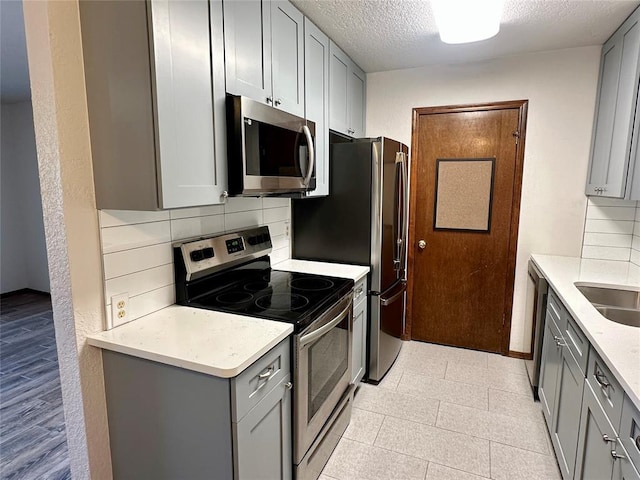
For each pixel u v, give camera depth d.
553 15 2.26
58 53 1.28
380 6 2.14
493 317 3.29
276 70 1.95
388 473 1.96
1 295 4.90
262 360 1.41
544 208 3.05
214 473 1.35
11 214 4.96
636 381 1.09
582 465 1.55
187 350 1.35
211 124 1.50
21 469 1.96
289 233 2.90
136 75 1.26
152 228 1.68
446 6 1.96
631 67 2.16
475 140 3.17
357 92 3.20
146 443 1.46
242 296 1.96
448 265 3.38
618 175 2.29
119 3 1.25
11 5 2.25
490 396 2.65
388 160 2.73
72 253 1.38
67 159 1.33
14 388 2.74
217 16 1.50
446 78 3.18
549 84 2.92
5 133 4.86
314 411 1.82
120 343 1.40
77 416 1.47
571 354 1.77
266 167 1.76
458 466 2.00
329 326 1.86
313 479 1.86
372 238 2.69
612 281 2.25
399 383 2.83
